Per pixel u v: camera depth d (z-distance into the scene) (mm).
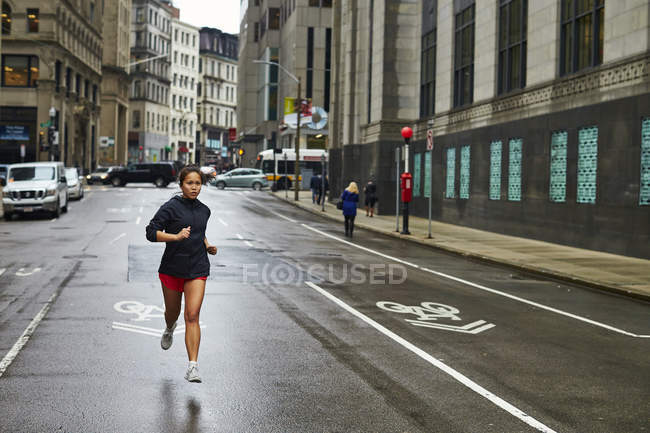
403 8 38250
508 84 27484
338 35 49844
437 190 34344
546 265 17172
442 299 12281
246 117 99312
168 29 128000
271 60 87062
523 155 25562
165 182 61125
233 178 60750
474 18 30766
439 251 21250
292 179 63344
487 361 7961
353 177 44000
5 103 67438
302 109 47656
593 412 6199
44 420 5738
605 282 14391
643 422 5965
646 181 18703
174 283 6988
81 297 11383
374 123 39562
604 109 20594
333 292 12531
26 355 7773
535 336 9453
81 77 79438
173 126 134125
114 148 98000
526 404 6383
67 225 26125
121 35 102250
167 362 7566
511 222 26391
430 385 6914
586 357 8312
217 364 7523
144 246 19125
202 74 147375
